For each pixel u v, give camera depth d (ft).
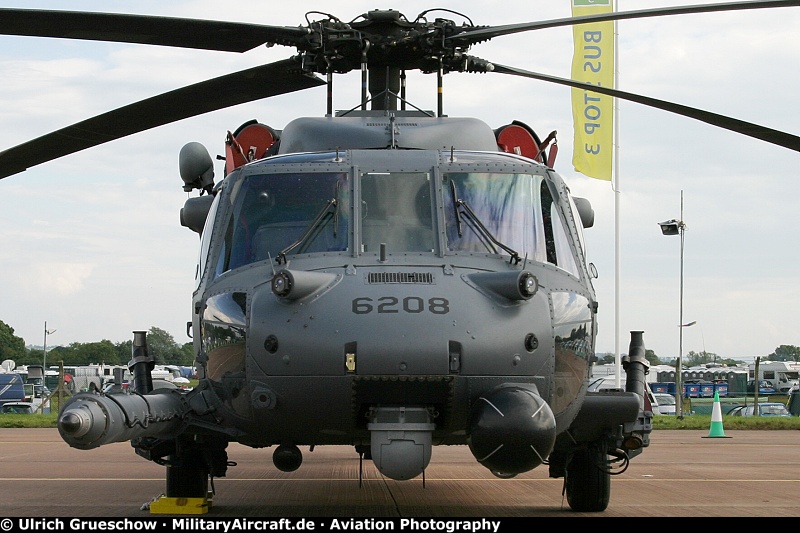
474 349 21.15
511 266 23.45
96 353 369.91
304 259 23.35
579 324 23.59
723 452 50.08
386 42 28.76
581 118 74.23
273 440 22.59
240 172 25.64
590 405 24.73
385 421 21.02
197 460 26.14
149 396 22.21
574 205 26.45
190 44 27.63
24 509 27.71
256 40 27.86
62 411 18.90
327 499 30.50
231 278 23.67
